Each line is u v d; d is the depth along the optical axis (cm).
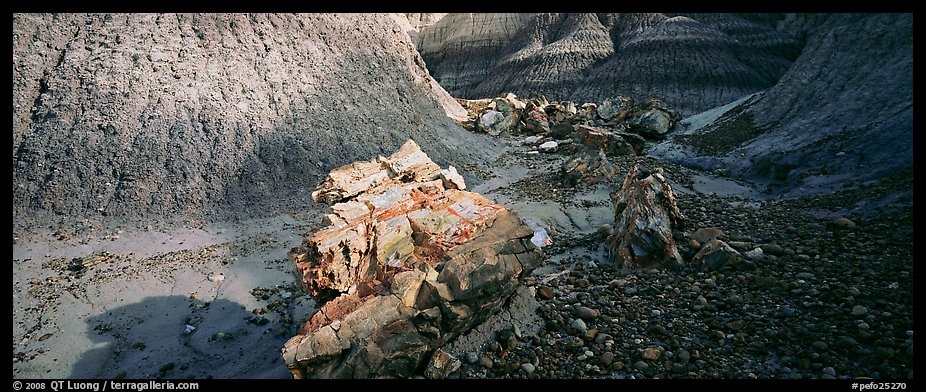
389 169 1230
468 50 8356
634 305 834
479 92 6994
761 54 5975
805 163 1532
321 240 837
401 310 705
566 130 2942
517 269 785
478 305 734
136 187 1622
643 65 5878
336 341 661
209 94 1919
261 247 1400
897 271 793
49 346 917
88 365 858
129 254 1354
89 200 1573
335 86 2277
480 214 901
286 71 2164
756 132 2080
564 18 7850
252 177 1791
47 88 1748
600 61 6550
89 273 1236
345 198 1121
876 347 620
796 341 671
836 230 1015
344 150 2048
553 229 1330
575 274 995
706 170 1891
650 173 1168
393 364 657
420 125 2478
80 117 1711
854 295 742
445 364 692
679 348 695
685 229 1134
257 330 958
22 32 1792
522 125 3228
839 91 1922
